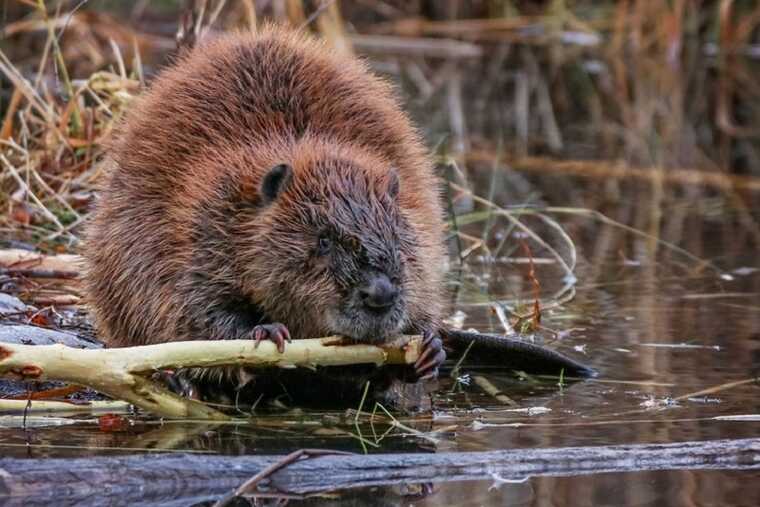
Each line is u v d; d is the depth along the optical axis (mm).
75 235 13609
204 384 9984
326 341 9141
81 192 13984
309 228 9375
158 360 8859
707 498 7453
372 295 8977
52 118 14367
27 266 12312
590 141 21359
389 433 8859
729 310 12414
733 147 21156
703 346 11219
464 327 11805
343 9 28297
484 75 26094
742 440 8375
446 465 8000
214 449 8391
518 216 16094
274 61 10648
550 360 10469
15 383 9922
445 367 10844
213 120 10305
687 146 21188
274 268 9430
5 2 16891
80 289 11516
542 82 25625
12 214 13609
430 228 10453
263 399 9977
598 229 16000
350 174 9547
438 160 15477
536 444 8516
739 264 14266
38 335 10211
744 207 17219
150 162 10227
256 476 7480
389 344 9312
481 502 7406
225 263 9648
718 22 27594
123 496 7500
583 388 10102
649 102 24406
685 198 17703
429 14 28828
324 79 10703
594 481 7812
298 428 9008
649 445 8273
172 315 9758
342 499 7461
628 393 9898
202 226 9688
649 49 27797
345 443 8586
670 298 12891
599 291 13156
